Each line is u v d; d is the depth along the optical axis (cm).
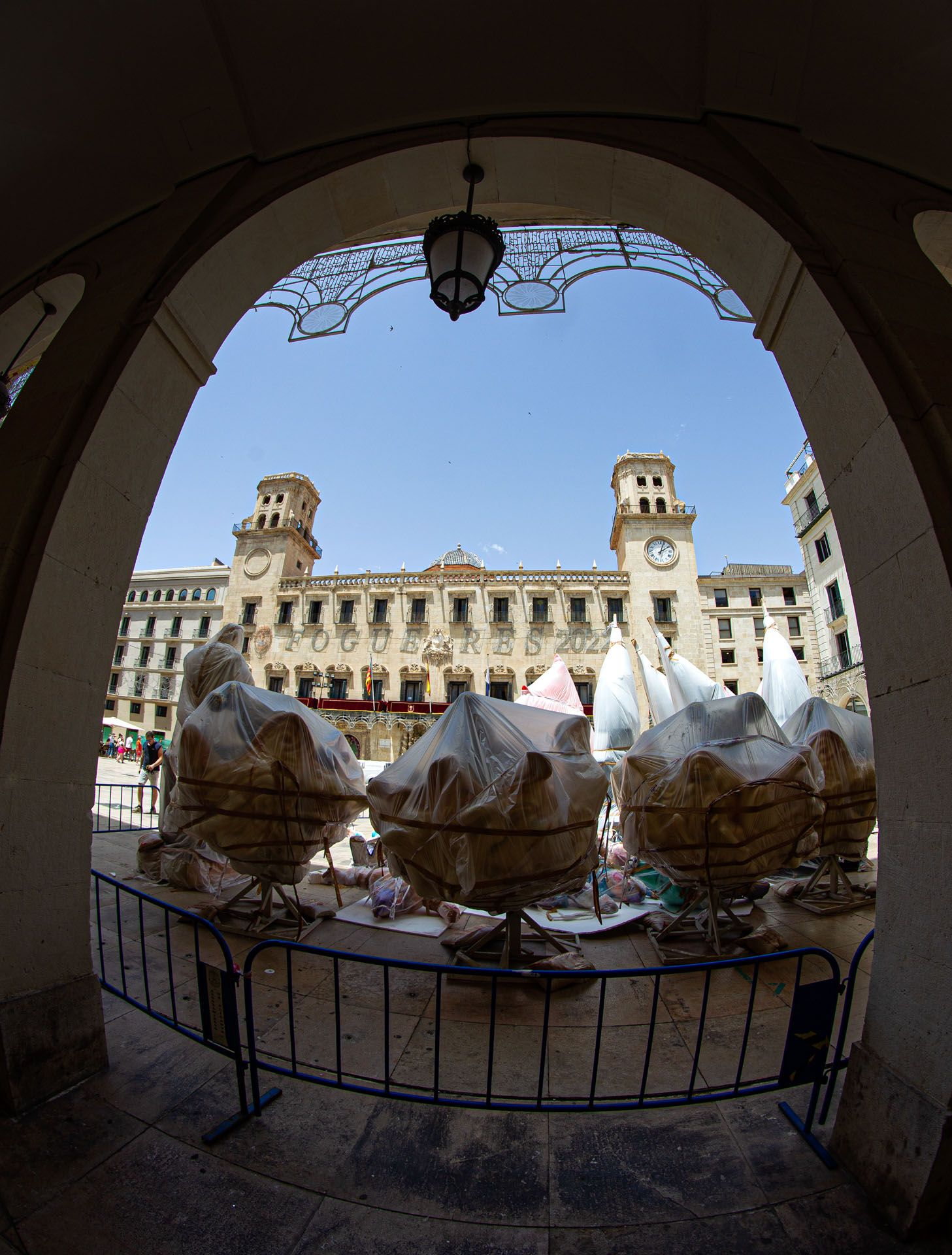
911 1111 204
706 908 627
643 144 329
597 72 326
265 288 389
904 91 312
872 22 288
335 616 3688
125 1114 264
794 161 317
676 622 3497
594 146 336
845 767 657
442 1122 267
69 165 364
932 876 210
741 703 597
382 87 337
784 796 506
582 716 529
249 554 3941
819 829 632
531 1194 226
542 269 552
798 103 325
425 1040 359
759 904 671
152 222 367
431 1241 205
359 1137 256
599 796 474
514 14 304
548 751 470
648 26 306
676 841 510
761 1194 224
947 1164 195
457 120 349
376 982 446
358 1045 351
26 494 288
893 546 235
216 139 357
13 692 267
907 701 226
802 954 265
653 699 1409
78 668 297
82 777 299
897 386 244
